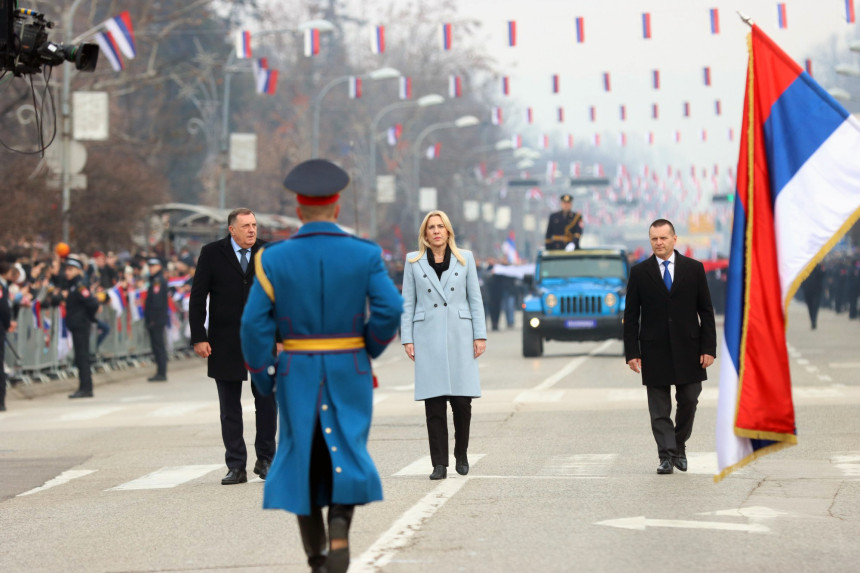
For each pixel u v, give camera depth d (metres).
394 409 32.72
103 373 48.84
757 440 15.74
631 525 16.30
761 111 16.14
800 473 20.52
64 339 45.69
